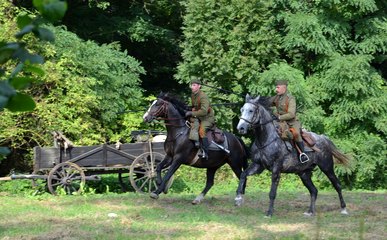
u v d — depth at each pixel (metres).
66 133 19.22
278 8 23.30
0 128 17.89
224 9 21.72
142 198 14.72
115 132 21.53
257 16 21.50
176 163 13.77
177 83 27.95
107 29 25.47
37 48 18.64
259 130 12.05
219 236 9.89
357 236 9.97
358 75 20.89
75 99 19.17
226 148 14.09
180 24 27.78
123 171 17.09
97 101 19.86
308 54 23.12
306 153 12.20
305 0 23.08
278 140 12.00
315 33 21.67
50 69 18.70
